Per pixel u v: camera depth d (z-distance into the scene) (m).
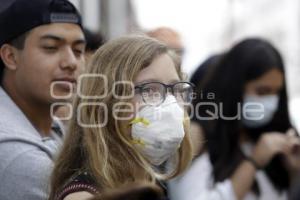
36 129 3.51
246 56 4.47
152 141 2.74
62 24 3.45
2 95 3.42
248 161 4.40
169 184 4.24
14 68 3.48
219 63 4.53
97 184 2.64
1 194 3.06
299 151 4.49
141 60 2.75
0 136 3.16
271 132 4.59
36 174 3.05
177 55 2.92
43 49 3.44
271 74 4.48
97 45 4.49
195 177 4.26
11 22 3.46
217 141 4.41
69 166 2.76
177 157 2.95
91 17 7.05
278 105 4.59
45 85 3.43
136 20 8.66
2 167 3.10
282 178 4.51
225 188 4.29
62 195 2.64
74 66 3.44
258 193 4.43
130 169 2.72
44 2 3.44
